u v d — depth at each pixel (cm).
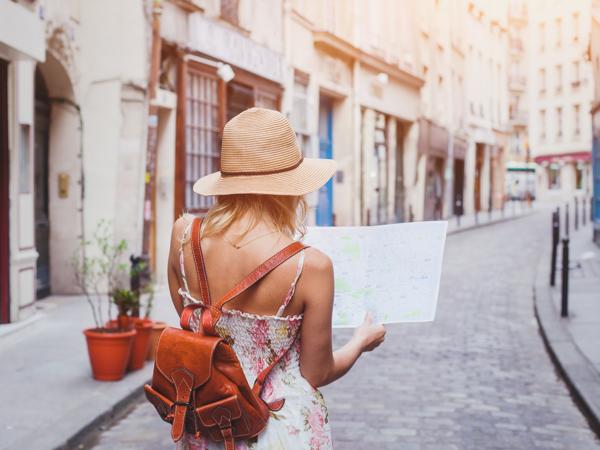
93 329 646
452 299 1177
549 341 796
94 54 1162
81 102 1152
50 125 1136
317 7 2061
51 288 1136
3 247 840
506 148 4894
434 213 3294
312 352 205
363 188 2456
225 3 1501
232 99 1570
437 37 3369
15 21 734
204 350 196
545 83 6034
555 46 5891
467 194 3944
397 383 666
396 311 226
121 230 1153
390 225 234
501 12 4709
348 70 2314
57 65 1084
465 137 3894
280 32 1811
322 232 237
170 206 1283
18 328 834
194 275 211
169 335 204
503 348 817
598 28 1802
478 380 677
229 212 209
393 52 2694
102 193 1153
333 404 600
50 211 1137
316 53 2061
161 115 1283
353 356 219
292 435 204
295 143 211
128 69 1157
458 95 3778
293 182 204
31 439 482
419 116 2994
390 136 2745
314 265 201
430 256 229
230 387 196
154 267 1280
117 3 1157
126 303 651
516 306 1111
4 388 608
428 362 749
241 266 203
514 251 1969
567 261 947
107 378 629
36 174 1098
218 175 220
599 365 684
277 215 209
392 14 2691
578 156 5672
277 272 200
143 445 505
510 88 6575
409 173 2983
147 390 210
